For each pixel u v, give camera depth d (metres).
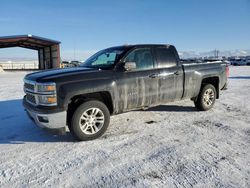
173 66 6.12
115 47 6.07
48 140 4.99
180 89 6.26
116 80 5.12
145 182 3.32
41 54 47.91
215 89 7.21
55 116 4.50
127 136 5.10
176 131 5.35
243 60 53.66
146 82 5.56
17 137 5.19
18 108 7.99
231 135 5.03
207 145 4.52
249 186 3.19
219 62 7.38
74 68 5.50
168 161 3.91
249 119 6.20
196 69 6.60
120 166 3.79
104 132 5.08
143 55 5.68
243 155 4.09
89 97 5.13
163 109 7.31
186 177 3.43
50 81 4.52
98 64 5.70
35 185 3.32
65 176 3.54
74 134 4.79
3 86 14.73
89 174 3.57
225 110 7.17
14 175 3.60
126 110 5.45
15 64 51.78
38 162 4.00
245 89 11.70
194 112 6.95
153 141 4.78
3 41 37.78
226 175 3.46
